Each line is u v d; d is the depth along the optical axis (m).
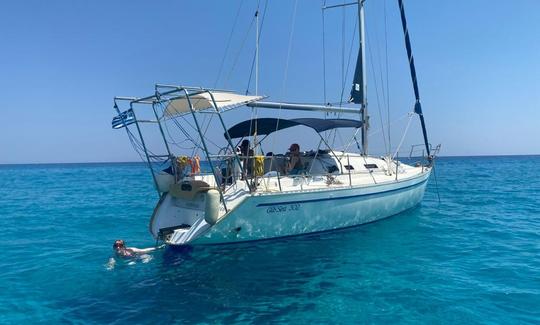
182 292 5.84
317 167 9.72
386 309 5.17
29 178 46.12
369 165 10.63
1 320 4.99
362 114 11.47
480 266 6.95
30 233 10.84
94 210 15.58
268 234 7.88
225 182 8.00
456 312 5.04
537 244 8.55
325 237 8.95
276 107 8.83
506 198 17.08
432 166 13.49
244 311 5.16
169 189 8.37
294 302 5.44
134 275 6.59
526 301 5.34
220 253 7.48
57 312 5.21
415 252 7.91
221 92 7.84
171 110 8.03
